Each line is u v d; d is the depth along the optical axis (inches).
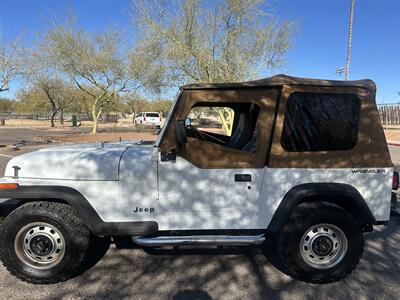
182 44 689.6
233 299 126.5
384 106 1045.2
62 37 882.8
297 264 135.6
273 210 136.1
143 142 177.3
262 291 132.2
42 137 860.6
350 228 135.3
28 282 136.1
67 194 132.0
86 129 1363.2
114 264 153.3
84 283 137.3
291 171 134.6
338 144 135.6
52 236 135.5
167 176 134.8
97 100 1031.6
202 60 687.1
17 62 704.4
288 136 134.3
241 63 679.1
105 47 949.2
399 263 155.3
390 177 137.4
